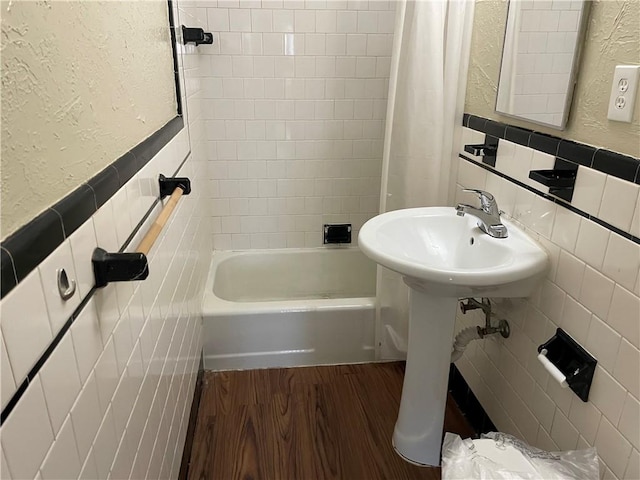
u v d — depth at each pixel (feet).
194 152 6.16
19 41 1.78
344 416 5.88
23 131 1.81
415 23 5.17
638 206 3.04
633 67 3.05
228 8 6.91
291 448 5.38
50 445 1.93
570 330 3.83
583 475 3.30
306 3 7.00
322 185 8.01
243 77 7.27
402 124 5.62
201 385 6.34
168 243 4.32
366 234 4.50
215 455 5.27
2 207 1.66
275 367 6.82
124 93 3.14
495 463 3.30
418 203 5.81
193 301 5.82
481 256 4.53
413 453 5.17
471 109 5.52
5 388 1.59
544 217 4.13
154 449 3.69
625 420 3.24
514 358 4.76
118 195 2.83
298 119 7.58
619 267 3.24
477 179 5.38
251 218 8.09
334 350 6.84
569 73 3.69
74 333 2.18
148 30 3.83
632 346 3.15
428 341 4.75
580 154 3.58
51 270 1.94
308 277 8.41
